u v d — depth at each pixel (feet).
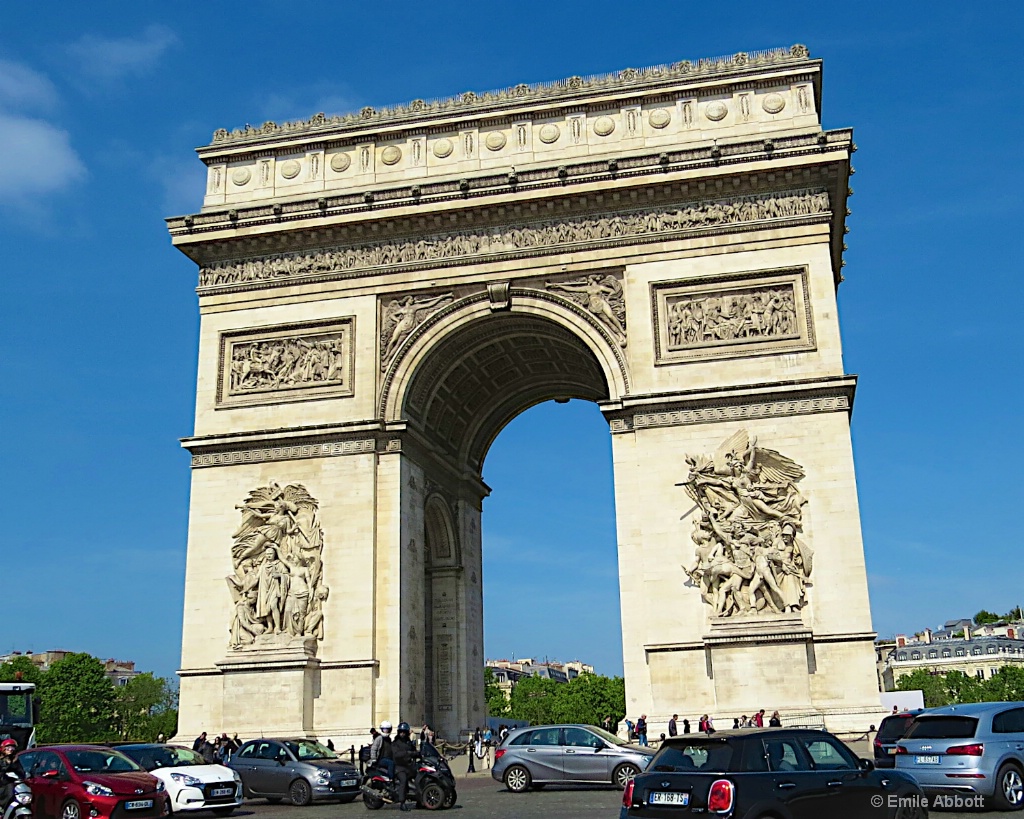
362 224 271.28
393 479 258.98
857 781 100.32
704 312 252.62
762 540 234.58
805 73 262.88
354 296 271.49
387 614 250.78
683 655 232.94
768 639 225.76
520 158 272.10
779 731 100.78
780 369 245.24
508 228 266.98
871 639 225.35
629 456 248.73
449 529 302.04
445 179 268.41
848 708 222.28
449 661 297.53
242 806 187.73
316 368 269.23
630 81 270.46
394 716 244.22
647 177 257.34
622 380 253.44
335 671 247.09
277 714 242.17
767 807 93.35
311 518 257.96
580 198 261.44
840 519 233.55
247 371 272.10
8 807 140.67
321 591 253.03
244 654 248.32
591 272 261.03
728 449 241.76
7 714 217.77
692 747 99.04
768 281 251.19
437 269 268.21
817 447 238.48
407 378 264.52
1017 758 135.85
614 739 191.42
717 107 265.75
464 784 220.02
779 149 252.42
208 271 280.92
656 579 238.48
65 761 156.56
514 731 197.77
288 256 277.23
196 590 258.37
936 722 140.97
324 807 181.37
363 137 281.33
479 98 278.05
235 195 284.41
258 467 264.31
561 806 161.38
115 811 147.74
